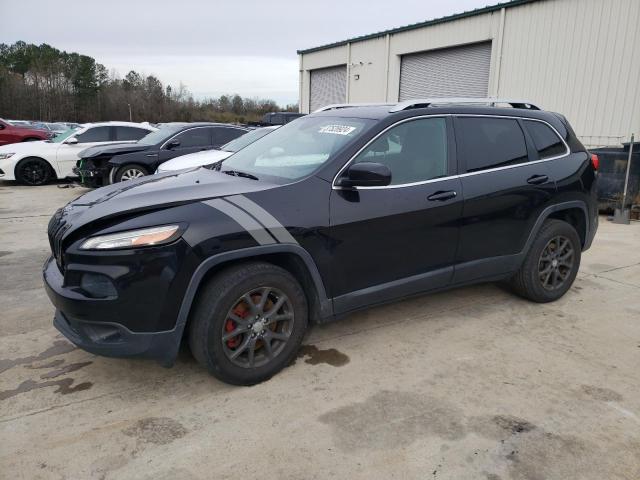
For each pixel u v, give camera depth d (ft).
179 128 33.12
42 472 7.47
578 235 14.60
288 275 9.88
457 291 15.28
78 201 10.62
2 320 12.91
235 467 7.61
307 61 74.59
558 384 10.03
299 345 10.37
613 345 11.80
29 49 282.56
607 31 37.42
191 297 8.84
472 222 12.14
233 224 9.11
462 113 12.39
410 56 57.21
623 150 27.99
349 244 10.39
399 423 8.70
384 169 9.82
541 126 13.92
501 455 7.91
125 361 10.79
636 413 9.09
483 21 47.03
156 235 8.55
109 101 255.09
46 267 10.17
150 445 8.09
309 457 7.83
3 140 54.85
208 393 9.61
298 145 11.77
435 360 10.96
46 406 9.12
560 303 14.43
